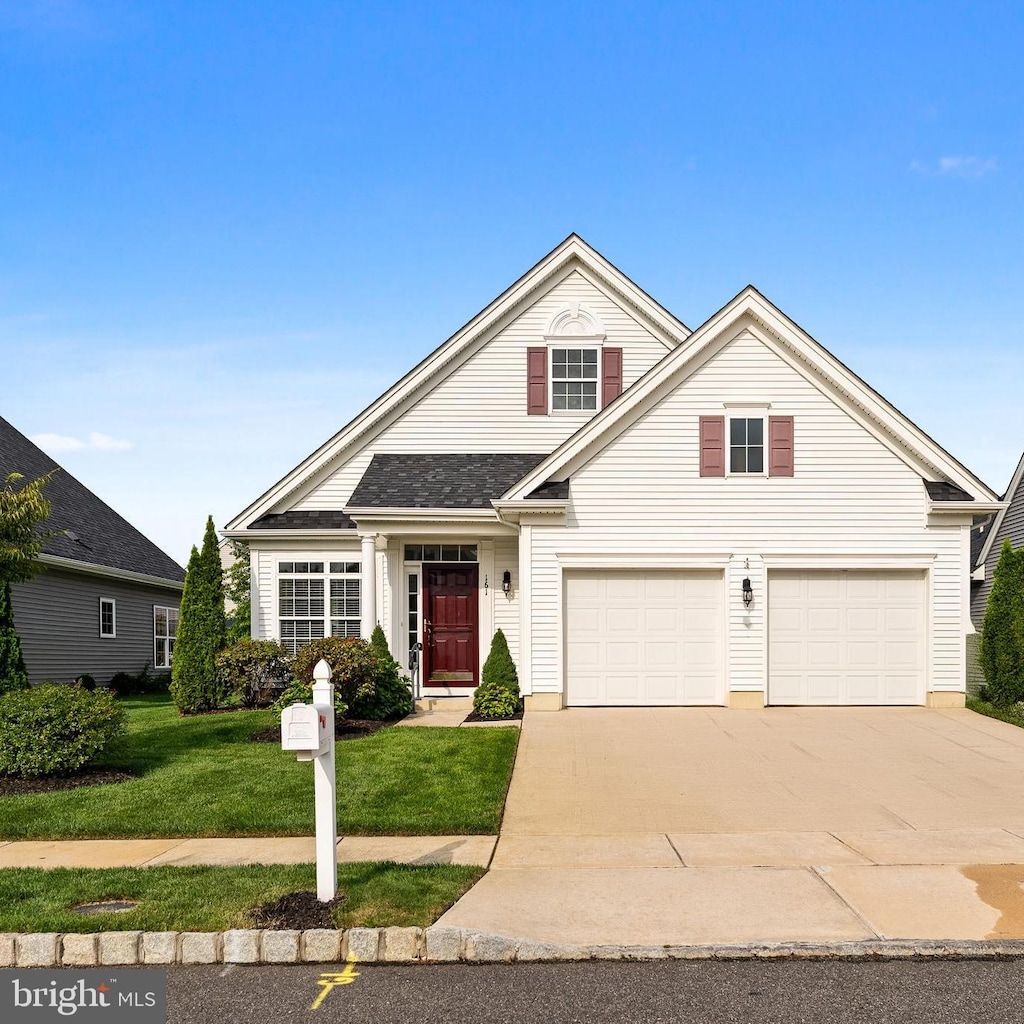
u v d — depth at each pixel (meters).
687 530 15.48
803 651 15.52
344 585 18.02
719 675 15.48
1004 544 15.50
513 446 18.91
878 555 15.40
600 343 19.00
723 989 5.30
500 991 5.33
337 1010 5.12
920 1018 4.92
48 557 19.72
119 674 24.06
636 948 5.76
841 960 5.70
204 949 5.84
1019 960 5.67
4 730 10.41
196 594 16.70
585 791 9.99
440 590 17.48
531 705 15.30
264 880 6.90
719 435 15.55
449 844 8.10
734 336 15.66
